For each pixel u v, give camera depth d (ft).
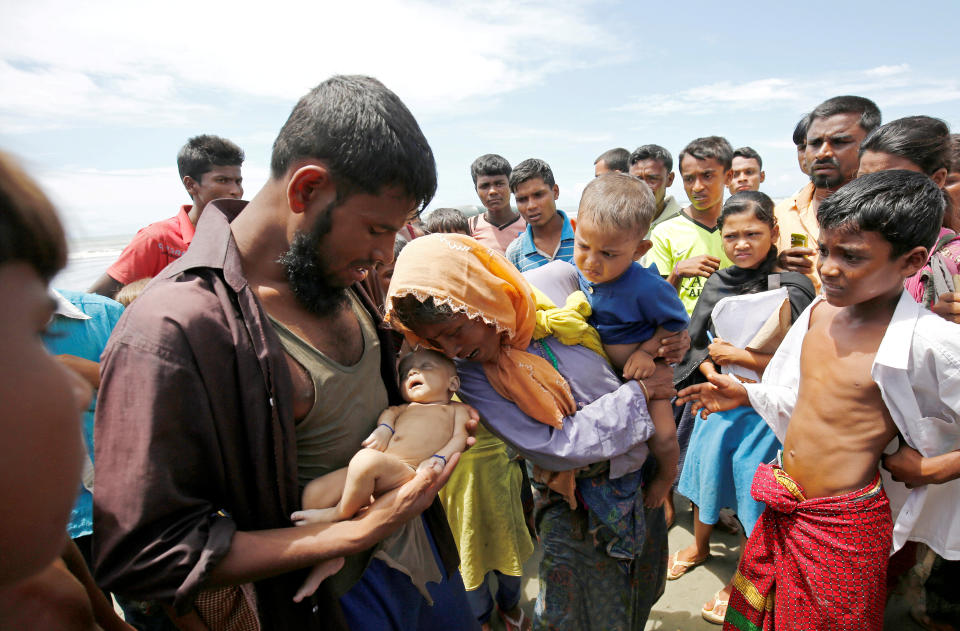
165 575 3.24
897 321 5.27
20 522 1.82
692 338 9.19
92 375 6.02
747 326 8.09
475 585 8.09
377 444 4.34
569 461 5.56
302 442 4.17
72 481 1.97
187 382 3.33
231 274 3.66
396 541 4.89
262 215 3.93
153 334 3.29
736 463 8.16
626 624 6.30
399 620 4.84
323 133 3.53
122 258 11.98
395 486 4.13
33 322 1.85
